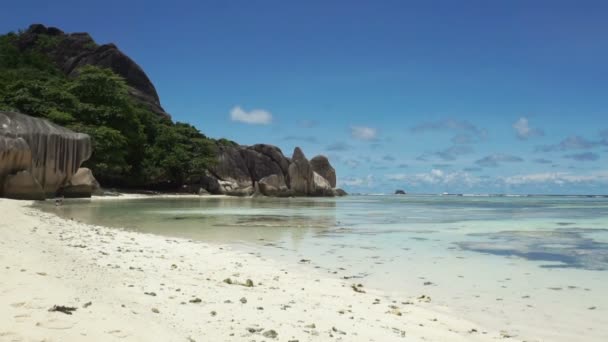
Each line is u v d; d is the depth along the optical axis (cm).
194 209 3288
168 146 6525
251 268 1063
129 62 8525
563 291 877
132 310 600
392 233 1864
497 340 611
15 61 7519
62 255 988
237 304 709
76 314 534
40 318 503
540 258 1248
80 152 3694
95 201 3800
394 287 909
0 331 452
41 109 4641
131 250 1205
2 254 888
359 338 589
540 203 6562
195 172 6488
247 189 6675
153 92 8731
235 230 1898
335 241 1589
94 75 5541
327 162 7975
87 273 815
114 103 5641
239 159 7356
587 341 612
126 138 5456
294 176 7006
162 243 1400
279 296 791
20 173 3098
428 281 962
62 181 3606
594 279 982
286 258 1224
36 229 1459
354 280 969
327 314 696
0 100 4606
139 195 5350
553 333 642
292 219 2539
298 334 583
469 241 1611
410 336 612
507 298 827
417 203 5869
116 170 5212
